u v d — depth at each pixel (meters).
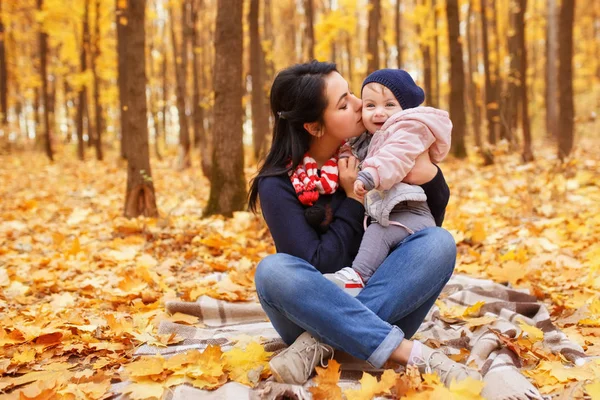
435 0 14.91
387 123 2.07
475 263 3.83
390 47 22.45
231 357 2.18
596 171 7.15
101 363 2.27
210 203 5.77
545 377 2.00
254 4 12.07
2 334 2.55
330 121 2.14
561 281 3.42
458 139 11.09
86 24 14.94
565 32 7.95
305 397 1.85
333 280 2.05
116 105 24.34
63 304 3.22
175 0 14.55
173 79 24.11
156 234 5.07
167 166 14.08
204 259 4.29
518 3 8.95
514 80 12.66
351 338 1.91
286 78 2.16
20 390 1.99
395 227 2.09
